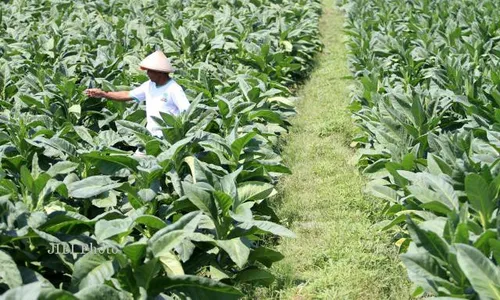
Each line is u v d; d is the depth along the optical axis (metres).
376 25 14.05
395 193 5.96
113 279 4.10
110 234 4.12
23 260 4.29
